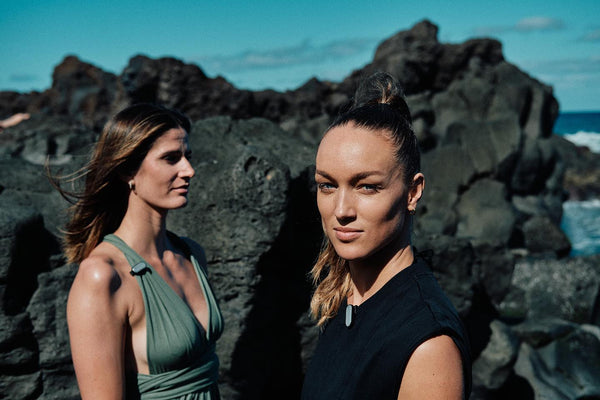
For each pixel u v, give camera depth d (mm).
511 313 8367
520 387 5035
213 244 3098
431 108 16719
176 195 1934
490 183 13398
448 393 931
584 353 5285
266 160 3043
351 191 1069
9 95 32312
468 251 4457
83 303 1664
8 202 2895
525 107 16547
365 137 1054
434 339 954
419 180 1136
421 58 17000
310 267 3424
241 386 3156
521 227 13789
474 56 17594
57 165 3395
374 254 1166
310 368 1278
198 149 3410
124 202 1944
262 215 3008
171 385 1835
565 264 9938
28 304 2764
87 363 1643
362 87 1306
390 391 992
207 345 2004
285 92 19391
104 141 1884
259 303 3141
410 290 1089
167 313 1840
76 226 1938
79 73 26719
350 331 1168
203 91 16078
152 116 1880
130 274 1801
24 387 2740
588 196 24891
